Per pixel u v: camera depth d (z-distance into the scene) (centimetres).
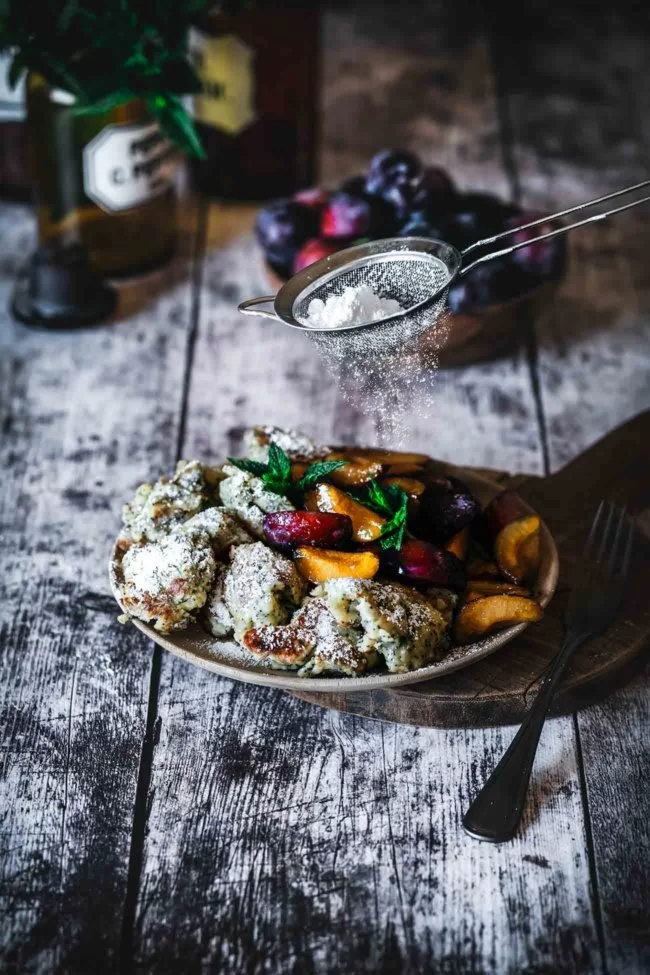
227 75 130
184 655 85
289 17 129
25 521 104
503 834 81
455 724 88
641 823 84
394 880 81
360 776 86
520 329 120
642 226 137
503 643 86
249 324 125
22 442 111
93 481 108
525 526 91
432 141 148
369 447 103
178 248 134
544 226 114
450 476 96
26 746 88
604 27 173
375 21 173
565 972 77
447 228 114
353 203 115
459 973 77
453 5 177
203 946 78
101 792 85
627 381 118
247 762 87
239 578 85
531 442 112
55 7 109
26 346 122
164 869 81
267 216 117
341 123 151
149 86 113
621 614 92
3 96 130
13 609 97
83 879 81
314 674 84
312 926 79
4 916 80
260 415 114
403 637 83
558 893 80
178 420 114
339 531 86
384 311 91
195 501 91
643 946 78
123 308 126
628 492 102
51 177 122
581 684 88
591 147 148
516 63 164
